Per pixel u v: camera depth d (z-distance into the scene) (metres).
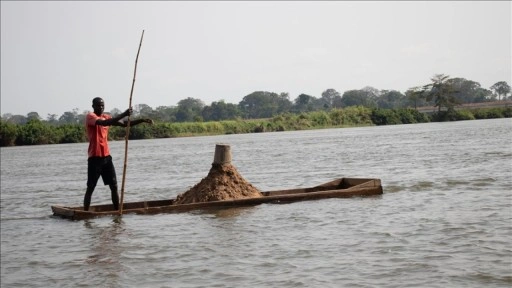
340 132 97.31
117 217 17.39
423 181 21.83
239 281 9.96
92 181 18.16
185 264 11.30
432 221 13.71
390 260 10.62
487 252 10.71
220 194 18.52
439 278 9.42
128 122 17.59
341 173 28.31
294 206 17.36
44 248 13.90
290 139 77.31
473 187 19.19
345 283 9.49
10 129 109.50
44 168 46.41
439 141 49.59
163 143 91.50
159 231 14.76
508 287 8.88
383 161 33.41
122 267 11.44
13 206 22.81
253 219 15.56
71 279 10.95
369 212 15.59
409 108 135.12
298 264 10.77
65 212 18.20
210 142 84.06
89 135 18.02
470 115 123.44
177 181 29.23
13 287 10.72
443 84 124.75
